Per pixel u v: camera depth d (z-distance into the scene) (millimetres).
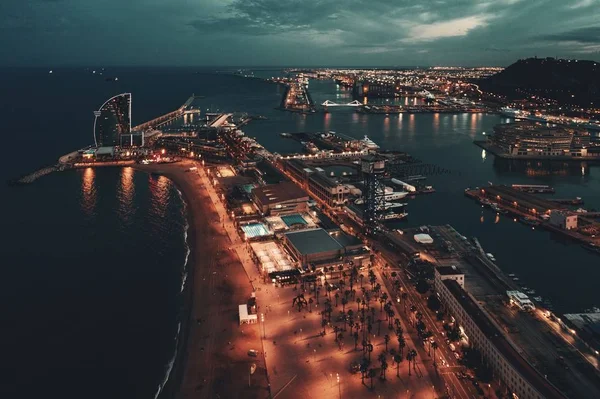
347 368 179625
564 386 161000
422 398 163125
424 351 189875
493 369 175375
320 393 166375
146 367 184000
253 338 199500
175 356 190125
